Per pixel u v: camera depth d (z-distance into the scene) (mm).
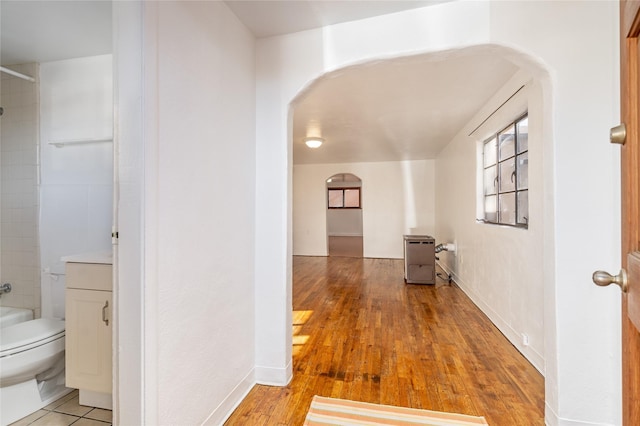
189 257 1362
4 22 1866
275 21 1807
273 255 1974
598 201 1490
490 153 3398
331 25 1848
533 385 1963
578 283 1513
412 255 4715
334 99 3012
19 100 2387
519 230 2434
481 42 1602
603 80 1479
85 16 1812
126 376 1131
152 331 1147
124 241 1136
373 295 4098
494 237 3012
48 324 1952
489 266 3164
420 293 4184
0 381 1562
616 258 1454
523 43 1556
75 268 1669
